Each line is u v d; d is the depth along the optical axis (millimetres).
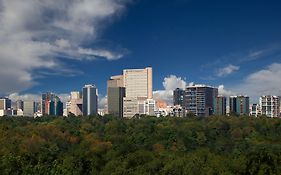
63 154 108250
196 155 108000
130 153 110562
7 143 110000
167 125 186750
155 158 106938
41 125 167625
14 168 82312
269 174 85688
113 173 95312
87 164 99312
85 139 147000
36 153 100312
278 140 147125
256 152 92750
